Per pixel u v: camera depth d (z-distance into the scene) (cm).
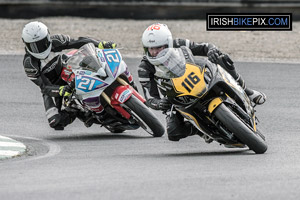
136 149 2484
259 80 4194
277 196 1534
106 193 1592
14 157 2375
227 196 1538
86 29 6303
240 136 2150
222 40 5891
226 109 2161
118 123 2783
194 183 1692
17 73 4478
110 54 2753
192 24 6575
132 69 4556
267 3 6412
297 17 6675
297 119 3114
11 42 5769
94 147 2569
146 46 2186
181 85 2156
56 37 2833
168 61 2155
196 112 2244
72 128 3114
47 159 2266
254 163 2012
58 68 2839
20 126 3091
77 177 1834
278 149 2344
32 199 1565
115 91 2680
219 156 2208
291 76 4334
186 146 2547
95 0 6888
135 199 1522
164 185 1673
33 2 6862
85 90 2691
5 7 6888
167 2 6738
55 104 2972
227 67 2327
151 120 2673
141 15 6844
